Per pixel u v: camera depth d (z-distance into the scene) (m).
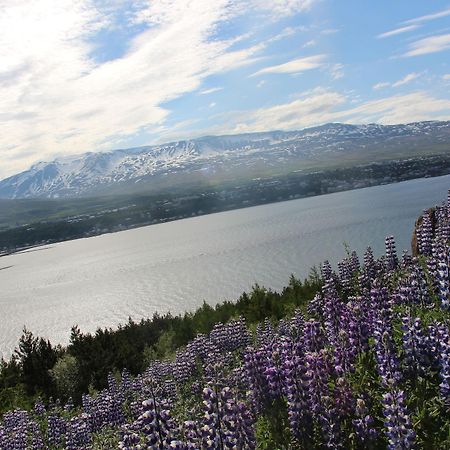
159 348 32.50
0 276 175.88
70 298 103.25
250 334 21.44
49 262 193.00
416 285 13.10
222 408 8.14
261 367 10.12
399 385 9.15
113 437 14.84
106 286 109.38
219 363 8.92
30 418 22.38
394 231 101.56
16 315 95.75
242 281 81.88
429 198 155.62
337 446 8.30
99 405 18.33
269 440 9.52
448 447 7.90
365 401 8.72
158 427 7.24
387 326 10.30
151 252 158.62
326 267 23.16
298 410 8.77
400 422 7.38
